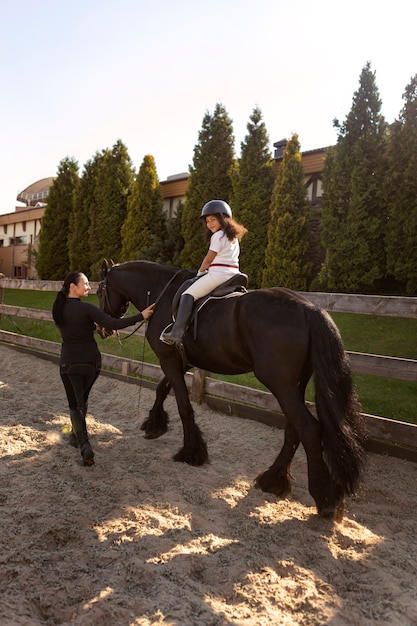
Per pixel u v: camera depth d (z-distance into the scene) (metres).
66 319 4.21
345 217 13.01
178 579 2.49
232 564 2.65
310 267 13.96
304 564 2.76
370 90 12.90
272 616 2.24
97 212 20.45
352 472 3.07
